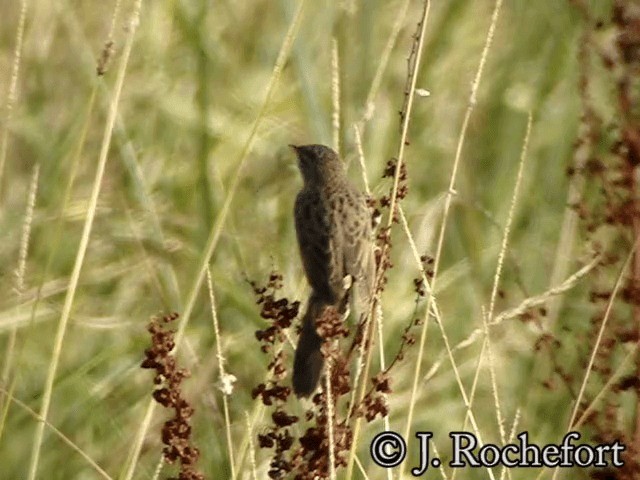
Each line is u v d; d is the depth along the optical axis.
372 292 9.54
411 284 13.67
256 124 10.55
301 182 14.51
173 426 9.69
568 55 15.66
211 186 13.95
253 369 12.77
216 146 14.29
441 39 15.62
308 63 14.01
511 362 13.38
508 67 15.79
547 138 15.41
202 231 13.68
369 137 14.45
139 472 12.46
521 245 14.50
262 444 9.69
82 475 12.49
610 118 14.72
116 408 12.85
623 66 12.18
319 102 13.94
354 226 10.70
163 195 14.30
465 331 13.57
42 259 13.44
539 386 13.12
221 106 14.84
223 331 13.14
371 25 15.09
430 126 15.25
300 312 11.27
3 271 13.32
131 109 14.65
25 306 12.77
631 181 11.64
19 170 14.14
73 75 14.65
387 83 14.98
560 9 15.87
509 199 14.87
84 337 13.20
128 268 13.36
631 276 11.54
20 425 12.48
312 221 10.79
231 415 12.55
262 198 14.32
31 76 14.60
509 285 14.17
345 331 9.23
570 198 13.59
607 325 11.77
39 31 14.79
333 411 9.48
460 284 14.05
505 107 15.54
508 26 16.02
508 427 12.99
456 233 14.53
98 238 13.62
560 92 15.62
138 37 14.95
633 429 11.82
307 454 9.56
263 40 15.33
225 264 13.68
